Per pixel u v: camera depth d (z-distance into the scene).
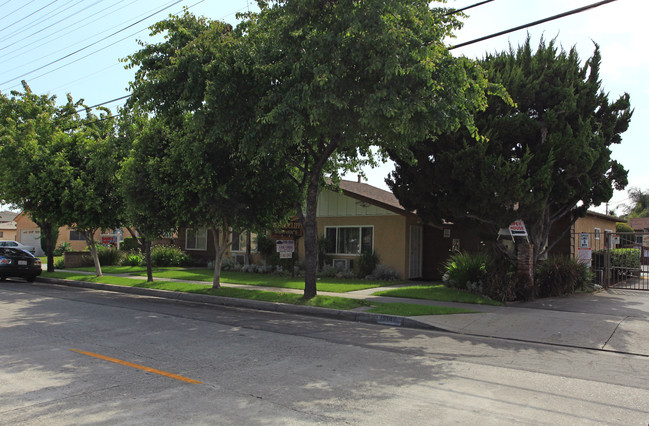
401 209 18.80
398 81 9.80
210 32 10.78
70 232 42.12
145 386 5.65
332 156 14.88
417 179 14.23
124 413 4.76
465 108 10.97
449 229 19.77
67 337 8.48
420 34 10.09
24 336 8.52
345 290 15.31
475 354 7.84
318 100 9.72
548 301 13.17
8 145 19.48
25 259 19.56
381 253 19.61
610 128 14.42
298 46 10.41
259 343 8.23
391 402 5.23
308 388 5.68
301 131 9.82
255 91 10.80
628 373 6.76
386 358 7.34
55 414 4.71
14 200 20.12
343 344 8.34
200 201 13.74
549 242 17.62
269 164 13.47
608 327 9.83
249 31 11.37
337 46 9.76
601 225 23.33
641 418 4.89
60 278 20.05
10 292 15.65
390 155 14.81
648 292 15.47
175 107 11.89
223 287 15.87
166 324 9.98
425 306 11.90
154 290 16.03
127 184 14.84
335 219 21.16
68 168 18.42
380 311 11.32
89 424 4.47
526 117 13.12
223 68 10.41
